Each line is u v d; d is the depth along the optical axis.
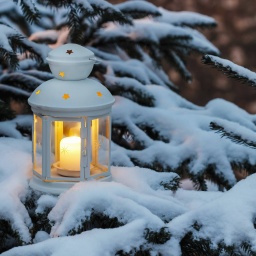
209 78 8.01
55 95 2.13
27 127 2.98
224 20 7.92
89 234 1.87
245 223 1.87
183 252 1.93
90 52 2.20
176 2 7.70
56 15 4.51
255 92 8.02
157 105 3.30
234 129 2.13
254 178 2.05
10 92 3.14
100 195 1.99
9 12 4.30
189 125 3.03
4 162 2.35
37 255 1.81
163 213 2.02
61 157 2.21
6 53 2.63
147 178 2.36
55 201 2.11
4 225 2.06
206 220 1.90
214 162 2.87
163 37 3.62
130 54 3.76
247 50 7.98
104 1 3.03
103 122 2.24
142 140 2.97
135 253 1.85
